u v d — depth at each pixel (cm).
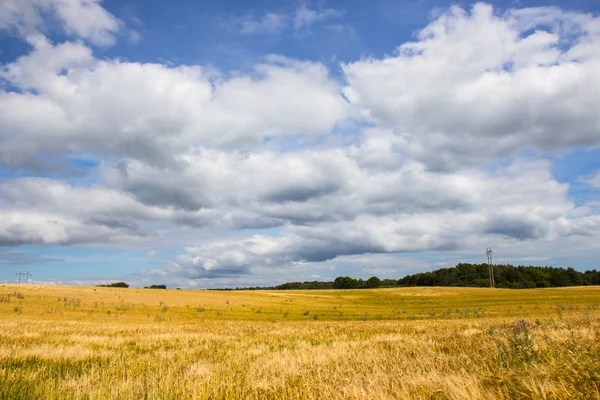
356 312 6481
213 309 6406
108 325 3212
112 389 822
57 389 848
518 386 632
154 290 8756
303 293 10900
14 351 1403
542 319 2667
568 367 675
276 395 761
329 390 741
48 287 7538
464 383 662
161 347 1712
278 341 1947
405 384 718
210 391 799
